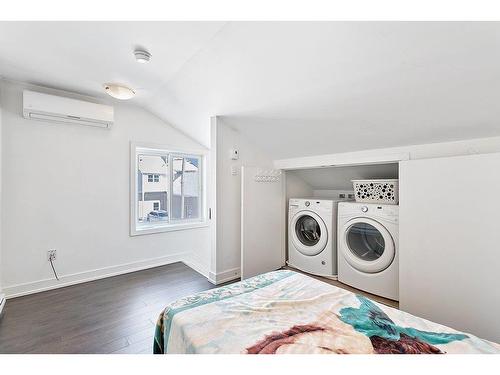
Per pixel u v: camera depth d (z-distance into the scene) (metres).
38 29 1.50
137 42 1.64
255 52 1.60
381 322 0.99
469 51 1.20
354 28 1.25
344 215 2.52
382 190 2.32
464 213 1.58
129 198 3.01
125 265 2.98
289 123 2.38
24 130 2.31
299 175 3.45
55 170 2.48
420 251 1.79
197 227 3.71
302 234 3.11
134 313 1.97
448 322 1.65
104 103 2.80
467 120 1.64
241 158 2.88
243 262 2.67
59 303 2.13
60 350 1.49
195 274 2.91
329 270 2.69
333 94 1.79
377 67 1.45
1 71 2.07
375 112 1.85
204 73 2.01
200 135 3.41
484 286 1.50
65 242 2.54
